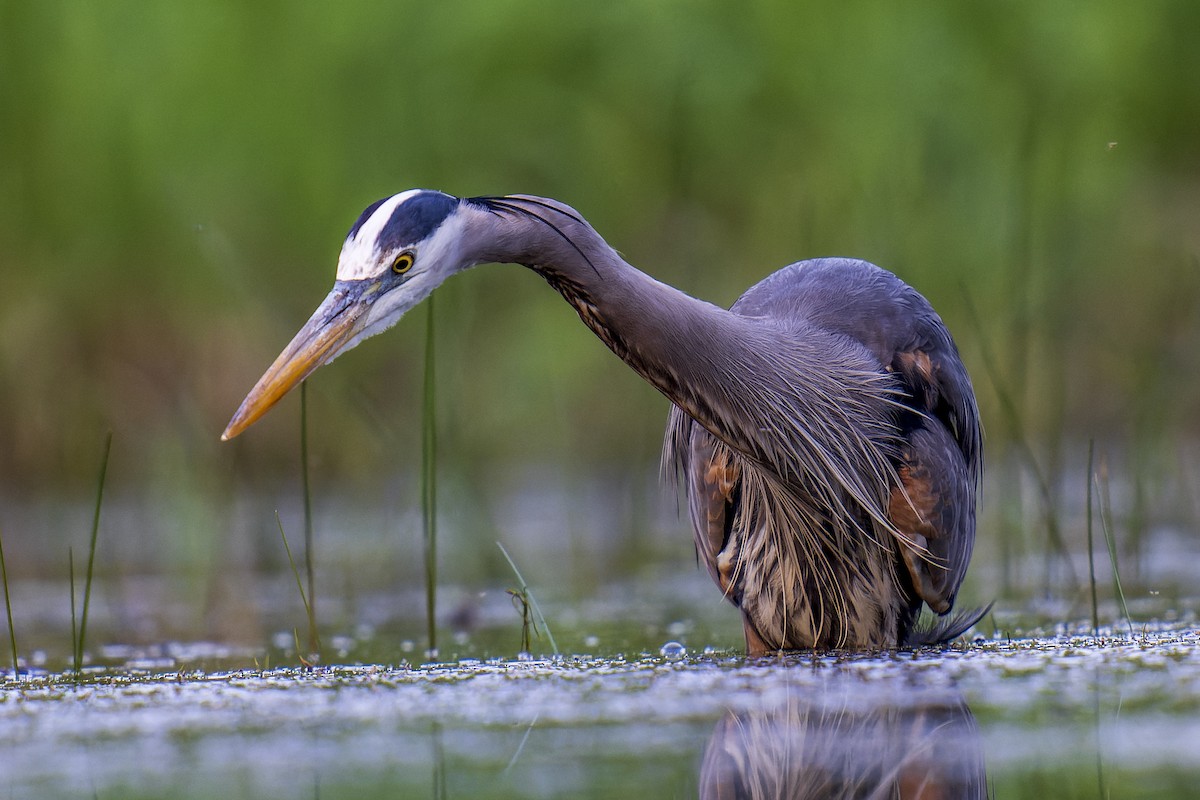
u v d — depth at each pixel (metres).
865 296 8.23
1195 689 6.05
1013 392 13.36
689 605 10.55
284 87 17.12
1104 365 15.97
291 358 6.95
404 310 7.05
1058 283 15.38
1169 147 18.03
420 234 6.98
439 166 17.41
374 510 14.60
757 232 17.12
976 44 17.08
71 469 15.61
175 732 5.86
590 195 17.58
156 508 13.59
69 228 16.45
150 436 15.44
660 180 17.53
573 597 11.03
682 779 4.93
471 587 11.55
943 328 8.41
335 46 17.20
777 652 8.01
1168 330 16.25
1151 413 13.48
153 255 16.53
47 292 16.19
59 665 8.37
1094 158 17.00
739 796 4.74
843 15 17.28
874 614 8.11
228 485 14.16
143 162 16.69
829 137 17.05
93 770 5.26
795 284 8.34
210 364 16.23
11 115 16.30
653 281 7.23
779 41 17.30
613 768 5.07
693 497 8.37
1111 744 5.23
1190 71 17.98
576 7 17.34
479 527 12.22
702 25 17.36
